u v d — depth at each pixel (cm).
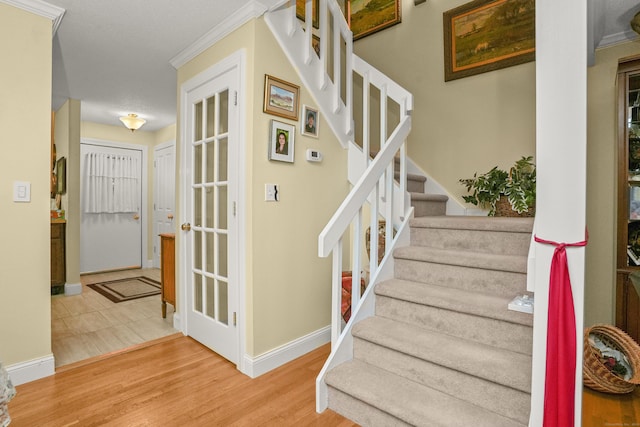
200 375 215
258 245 214
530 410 140
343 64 353
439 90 318
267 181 219
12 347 201
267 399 189
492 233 211
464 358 158
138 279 486
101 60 285
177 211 289
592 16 181
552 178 120
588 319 251
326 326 263
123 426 165
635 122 230
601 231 246
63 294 403
